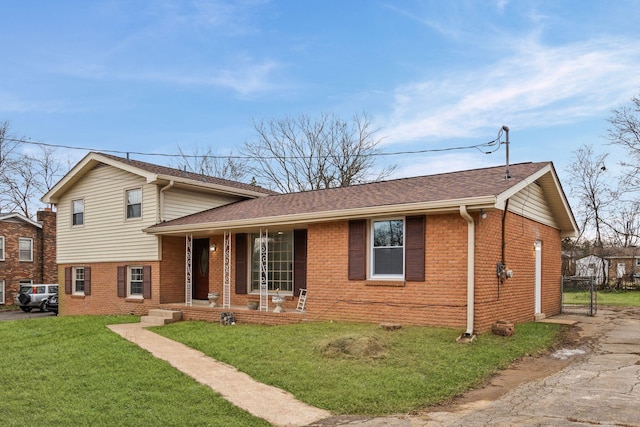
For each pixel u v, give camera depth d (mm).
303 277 14508
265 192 21375
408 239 11203
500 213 11547
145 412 6230
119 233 18047
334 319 12312
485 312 10492
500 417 5734
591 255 32625
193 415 6148
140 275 17562
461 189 11055
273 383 7547
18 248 31844
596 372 7816
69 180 19562
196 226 15141
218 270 16828
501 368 8156
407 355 8570
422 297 10930
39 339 11789
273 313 13328
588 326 12477
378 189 13875
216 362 9039
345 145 34750
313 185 35281
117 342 11047
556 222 16078
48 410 6328
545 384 7180
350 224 12156
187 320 15234
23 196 40656
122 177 18078
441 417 5875
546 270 14898
